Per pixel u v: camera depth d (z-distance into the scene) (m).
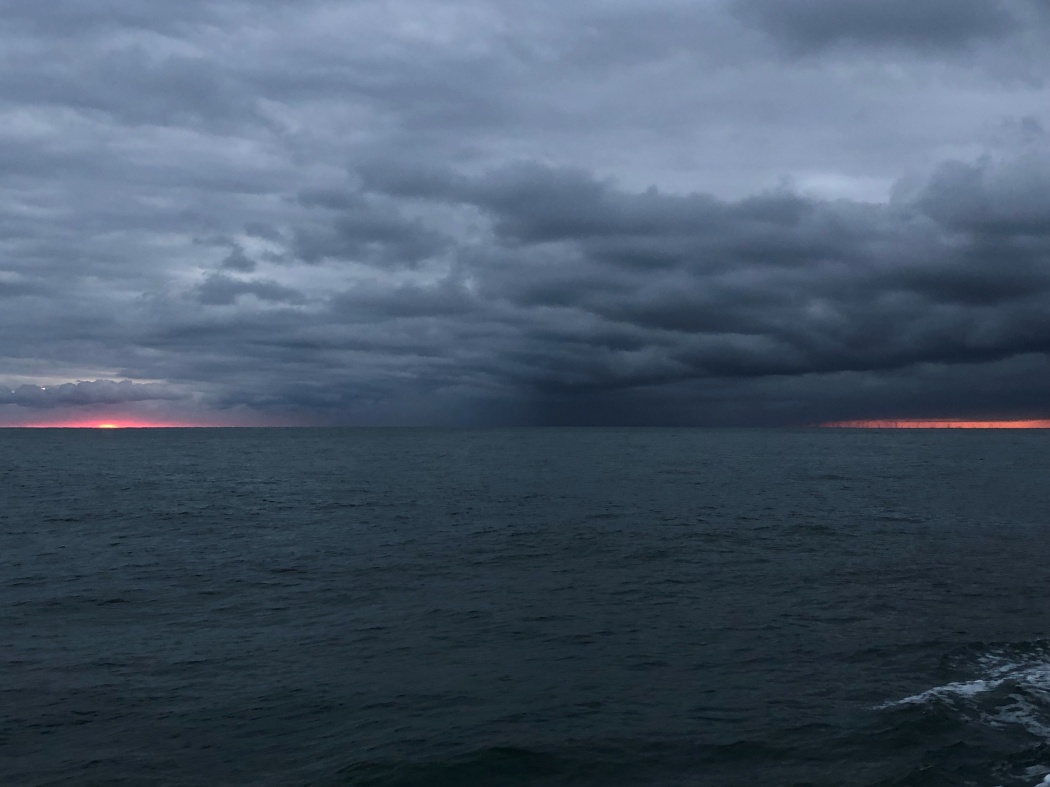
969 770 13.70
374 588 29.33
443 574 31.97
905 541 40.34
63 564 34.69
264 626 23.91
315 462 124.69
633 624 23.89
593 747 14.95
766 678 18.80
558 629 23.41
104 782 13.58
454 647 21.64
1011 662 19.64
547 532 44.16
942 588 28.66
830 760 14.27
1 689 18.16
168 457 140.75
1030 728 15.46
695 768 14.09
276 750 14.88
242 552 37.78
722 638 22.30
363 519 50.88
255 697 17.69
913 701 16.88
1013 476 91.19
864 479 86.06
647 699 17.52
